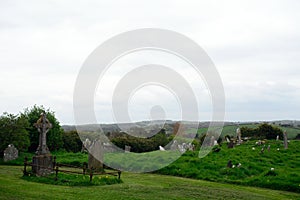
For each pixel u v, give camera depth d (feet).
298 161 88.58
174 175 76.64
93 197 45.39
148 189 54.70
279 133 153.69
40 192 45.91
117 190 52.06
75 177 59.57
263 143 123.54
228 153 99.04
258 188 63.98
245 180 69.21
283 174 69.92
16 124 102.53
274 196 56.29
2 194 42.63
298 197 57.16
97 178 59.41
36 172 61.67
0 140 99.40
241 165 78.48
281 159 90.94
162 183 62.75
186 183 63.93
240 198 52.06
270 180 66.74
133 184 59.26
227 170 75.36
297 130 165.78
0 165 84.02
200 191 55.67
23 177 59.26
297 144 119.96
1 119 101.81
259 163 83.35
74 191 48.67
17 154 92.79
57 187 51.62
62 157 95.09
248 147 114.83
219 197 51.72
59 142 125.08
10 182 53.16
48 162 64.39
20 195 42.86
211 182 68.44
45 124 65.51
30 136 115.85
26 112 121.19
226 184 66.90
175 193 52.70
